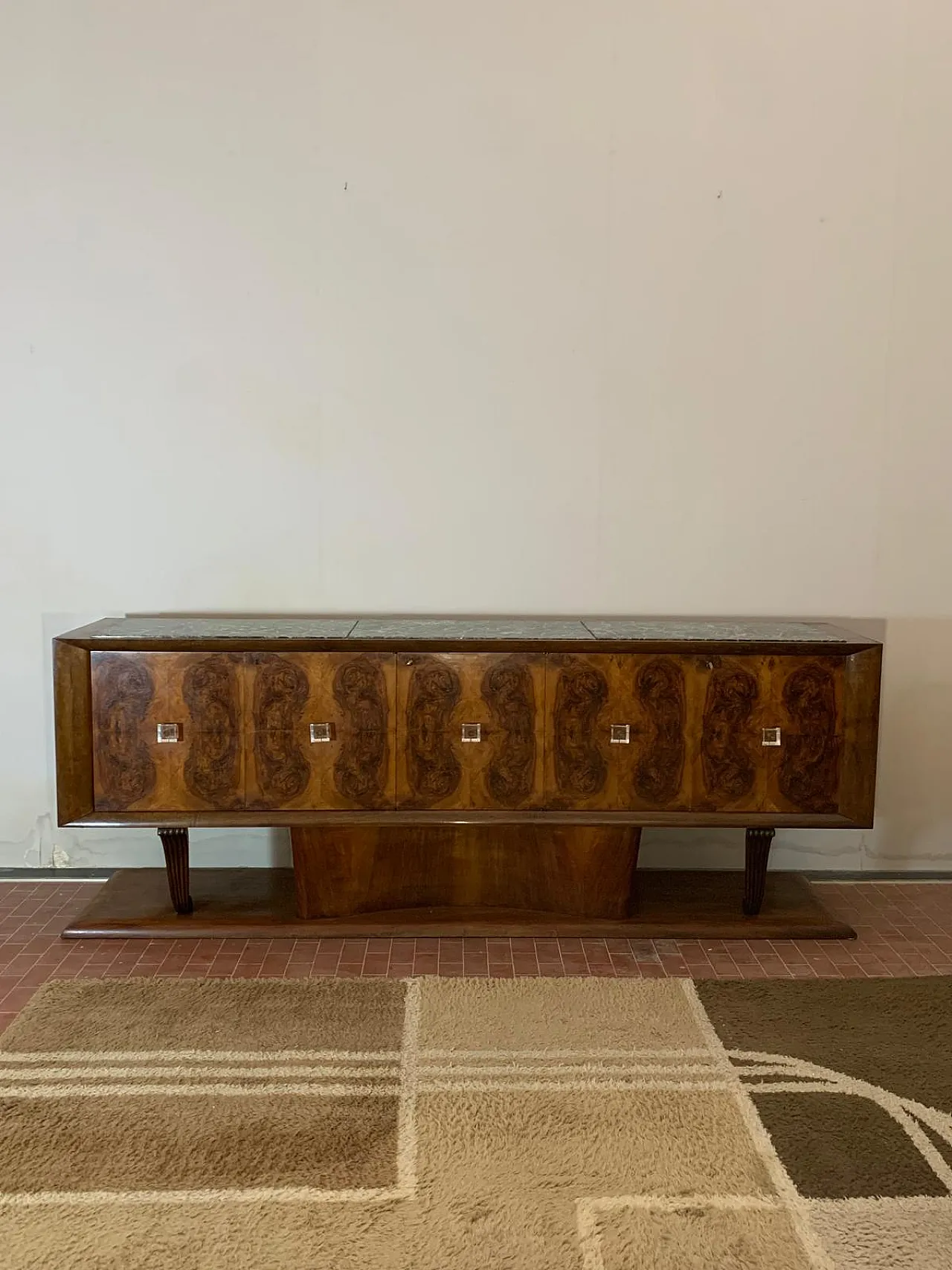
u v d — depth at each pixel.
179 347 3.19
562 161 3.16
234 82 3.12
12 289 3.15
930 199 3.18
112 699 2.76
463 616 3.31
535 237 3.18
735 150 3.16
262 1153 1.93
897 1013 2.47
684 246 3.19
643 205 3.18
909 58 3.14
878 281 3.21
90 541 3.25
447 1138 1.98
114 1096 2.10
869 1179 1.88
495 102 3.14
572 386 3.23
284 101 3.12
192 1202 1.80
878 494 3.28
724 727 2.80
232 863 3.35
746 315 3.21
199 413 3.22
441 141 3.15
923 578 3.31
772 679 2.79
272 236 3.16
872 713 2.78
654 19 3.12
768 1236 1.74
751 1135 1.99
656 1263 1.68
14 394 3.19
